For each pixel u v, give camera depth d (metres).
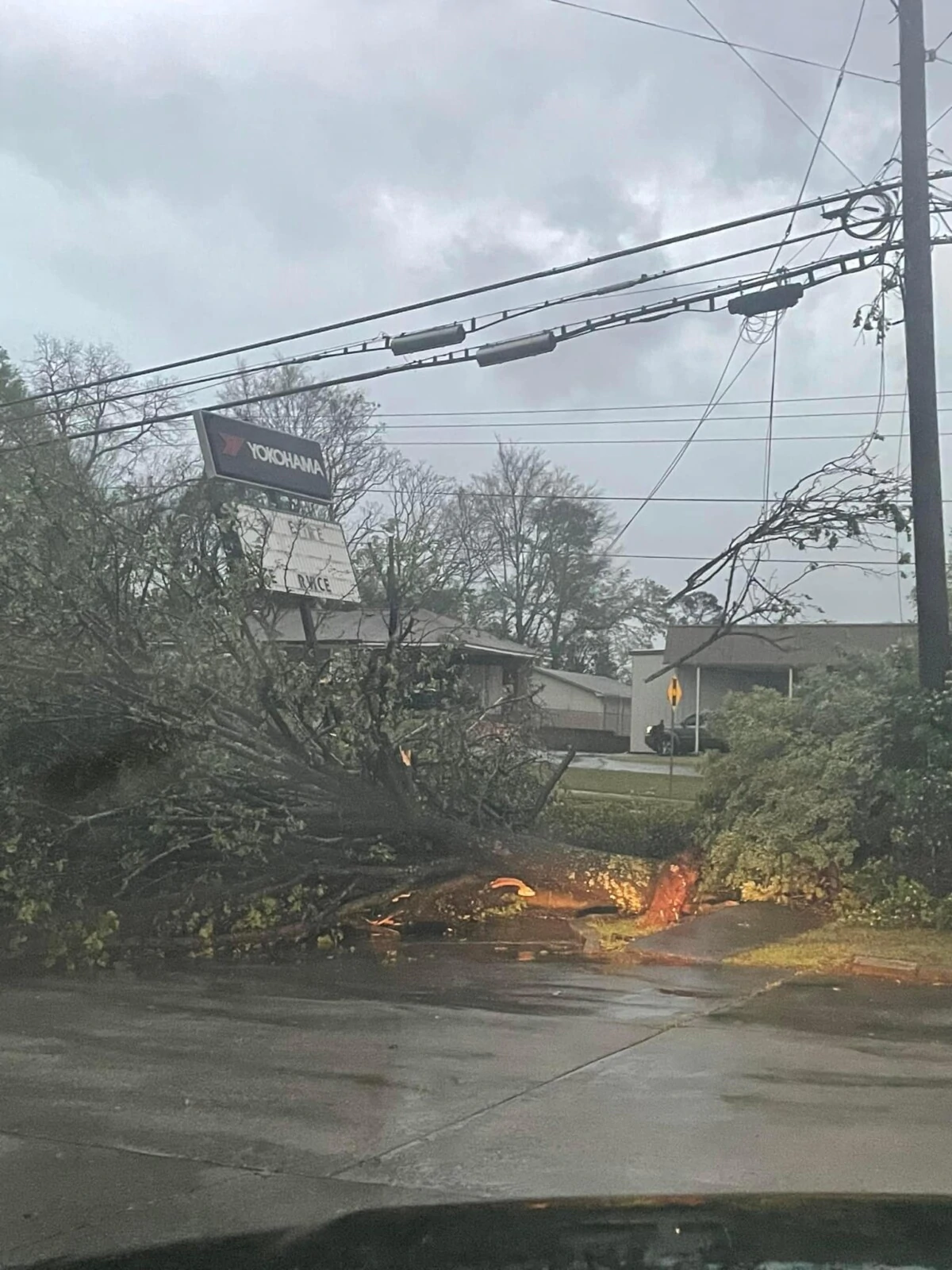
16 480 11.90
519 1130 6.04
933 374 12.84
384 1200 5.09
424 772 13.46
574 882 13.45
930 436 12.79
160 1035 8.05
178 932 11.44
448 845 12.92
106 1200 5.12
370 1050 7.64
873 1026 8.37
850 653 14.98
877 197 13.09
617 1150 5.71
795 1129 6.04
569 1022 8.47
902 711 12.79
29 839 11.15
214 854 11.98
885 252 12.98
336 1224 4.83
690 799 21.59
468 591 15.58
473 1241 4.62
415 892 12.81
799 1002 9.16
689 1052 7.62
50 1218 4.93
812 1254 4.44
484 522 58.81
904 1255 4.43
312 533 18.23
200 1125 6.13
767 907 12.99
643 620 62.16
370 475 44.16
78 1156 5.67
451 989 9.62
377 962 10.85
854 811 13.13
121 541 11.80
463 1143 5.83
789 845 13.21
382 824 12.44
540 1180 5.32
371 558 14.20
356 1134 5.97
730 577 13.49
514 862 13.17
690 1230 4.71
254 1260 4.51
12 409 26.00
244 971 10.43
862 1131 6.00
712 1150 5.70
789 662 39.75
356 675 12.34
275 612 13.15
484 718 14.74
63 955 10.84
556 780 15.05
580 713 53.09
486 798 14.12
